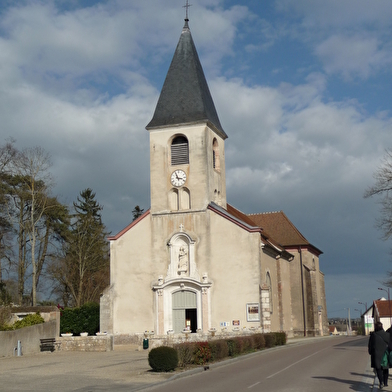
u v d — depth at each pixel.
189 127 42.31
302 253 57.53
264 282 40.75
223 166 45.75
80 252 61.75
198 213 41.09
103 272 69.81
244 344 30.23
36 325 36.34
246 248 39.81
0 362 29.34
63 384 19.42
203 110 42.50
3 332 32.78
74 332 44.56
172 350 22.55
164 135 42.81
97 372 23.23
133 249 42.03
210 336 32.28
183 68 44.31
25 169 50.47
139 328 40.78
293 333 55.50
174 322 40.38
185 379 20.36
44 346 36.56
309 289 56.59
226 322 39.19
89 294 65.75
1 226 52.25
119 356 32.03
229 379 19.47
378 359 16.48
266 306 38.72
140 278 41.50
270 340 35.50
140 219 42.28
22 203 52.50
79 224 64.62
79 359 30.30
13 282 53.78
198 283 39.94
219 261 40.16
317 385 17.02
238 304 39.22
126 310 41.25
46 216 56.97
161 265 41.25
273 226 60.50
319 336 56.84
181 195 41.84
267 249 43.25
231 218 40.34
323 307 65.31
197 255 40.66
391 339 16.66
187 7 46.44
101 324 41.22
